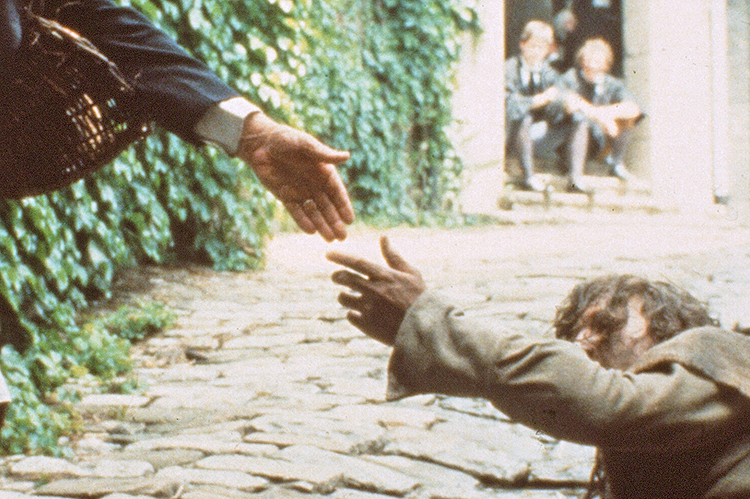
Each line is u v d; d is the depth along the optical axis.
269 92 7.98
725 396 1.56
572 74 14.02
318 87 10.50
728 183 15.48
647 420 1.49
